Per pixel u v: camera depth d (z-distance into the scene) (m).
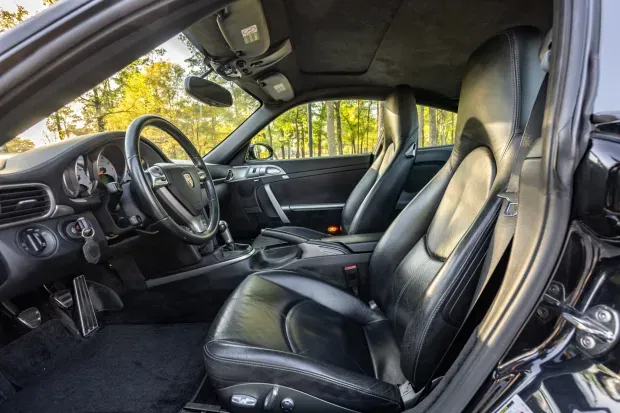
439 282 0.82
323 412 0.83
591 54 0.49
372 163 2.67
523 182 0.60
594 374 0.48
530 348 0.53
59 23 0.53
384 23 1.63
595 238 0.47
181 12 0.60
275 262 1.69
